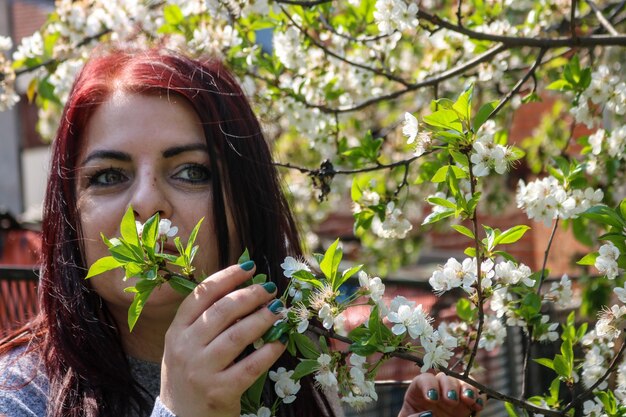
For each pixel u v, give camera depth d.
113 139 1.47
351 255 5.18
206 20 2.49
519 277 1.47
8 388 1.43
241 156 1.60
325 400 1.65
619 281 2.26
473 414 1.68
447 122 1.36
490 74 2.49
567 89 2.12
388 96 2.42
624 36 2.13
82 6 2.75
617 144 2.11
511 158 1.38
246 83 2.45
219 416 1.22
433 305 2.62
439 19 2.18
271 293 1.25
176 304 1.45
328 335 1.29
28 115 9.83
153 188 1.45
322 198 2.11
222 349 1.20
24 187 9.89
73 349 1.47
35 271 1.99
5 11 9.09
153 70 1.53
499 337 1.82
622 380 1.62
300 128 2.54
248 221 1.62
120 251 1.20
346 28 2.55
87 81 1.53
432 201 1.39
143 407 1.48
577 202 1.78
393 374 3.11
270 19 2.44
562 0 2.64
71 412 1.43
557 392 1.68
